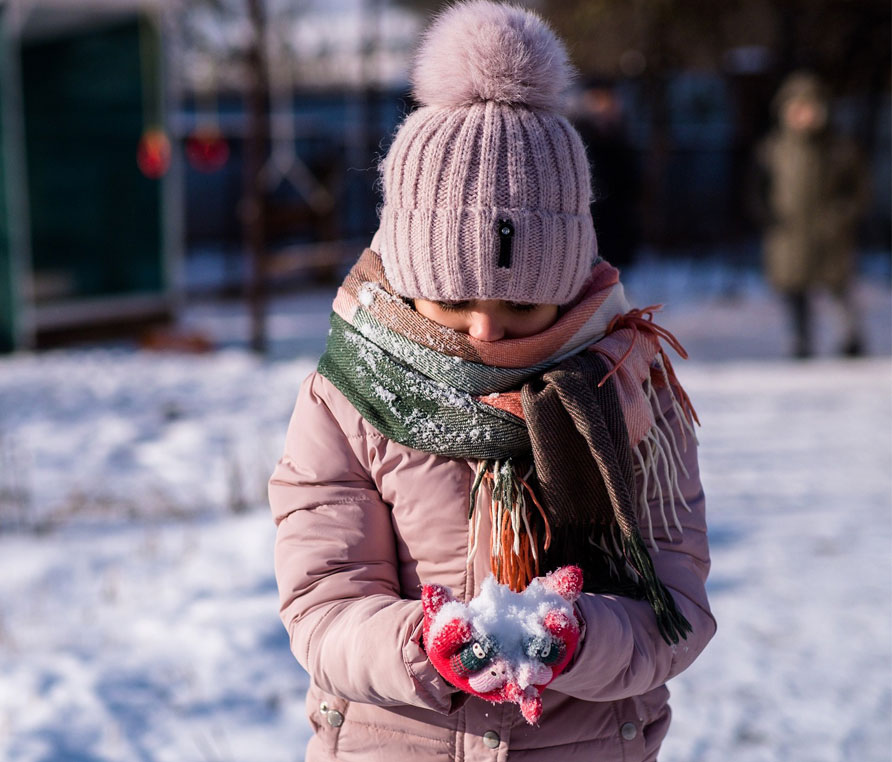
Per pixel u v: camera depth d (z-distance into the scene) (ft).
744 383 25.16
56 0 31.17
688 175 52.11
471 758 5.27
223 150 46.73
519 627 4.51
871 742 9.70
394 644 4.80
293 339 33.86
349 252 47.34
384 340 5.46
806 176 28.43
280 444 19.77
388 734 5.38
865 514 15.89
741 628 12.06
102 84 32.83
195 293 43.78
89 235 32.94
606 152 33.83
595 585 5.27
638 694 5.14
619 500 4.89
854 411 22.27
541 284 5.26
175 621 12.60
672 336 5.75
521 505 5.19
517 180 5.17
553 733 5.30
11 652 11.84
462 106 5.33
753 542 14.74
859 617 12.28
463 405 5.27
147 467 18.67
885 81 48.19
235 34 52.21
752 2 46.24
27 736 10.03
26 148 31.27
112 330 33.65
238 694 10.90
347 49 57.93
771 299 40.14
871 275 45.75
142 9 33.53
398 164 5.38
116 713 10.48
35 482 17.87
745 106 50.11
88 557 14.64
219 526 15.79
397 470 5.39
